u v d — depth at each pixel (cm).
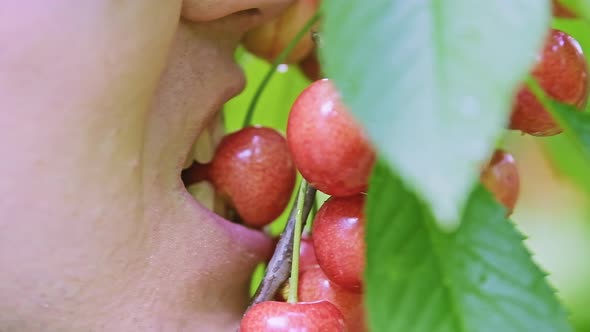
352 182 29
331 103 28
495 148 31
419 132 23
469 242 27
